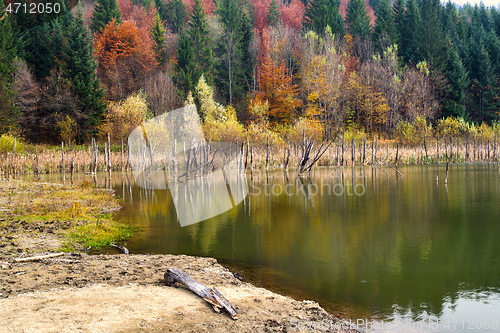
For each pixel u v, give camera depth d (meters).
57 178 25.03
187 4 71.38
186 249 8.54
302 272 7.05
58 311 4.18
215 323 4.10
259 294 5.61
